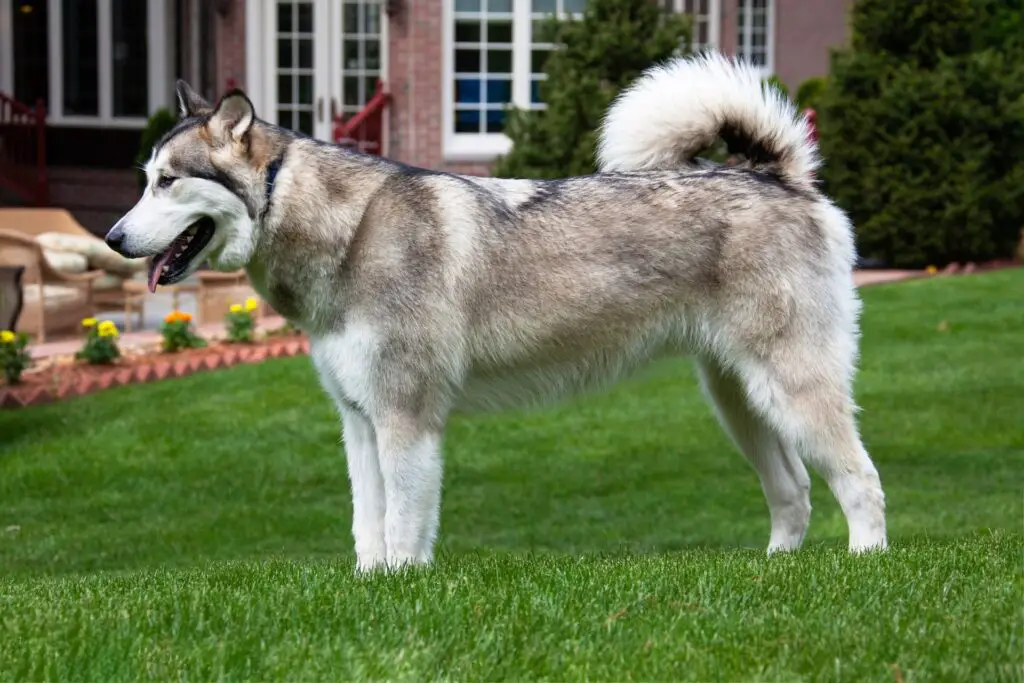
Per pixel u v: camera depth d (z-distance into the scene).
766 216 6.26
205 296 15.96
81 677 4.08
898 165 19.92
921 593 4.80
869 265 20.52
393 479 5.88
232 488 10.06
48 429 11.34
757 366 6.25
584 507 9.62
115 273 16.00
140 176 19.64
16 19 22.56
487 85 21.27
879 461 10.53
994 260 20.66
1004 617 4.43
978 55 20.36
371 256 5.83
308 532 9.07
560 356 6.24
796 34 23.41
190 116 6.04
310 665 4.10
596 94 16.05
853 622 4.42
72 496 9.87
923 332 15.01
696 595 4.81
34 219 16.48
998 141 20.31
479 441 11.27
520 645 4.27
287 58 21.50
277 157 5.88
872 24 20.48
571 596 4.82
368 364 5.85
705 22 22.61
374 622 4.51
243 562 7.42
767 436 6.78
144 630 4.48
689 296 6.28
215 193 5.77
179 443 11.03
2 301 13.15
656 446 11.12
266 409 11.94
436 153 21.12
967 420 11.61
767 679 3.95
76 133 22.52
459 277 5.93
